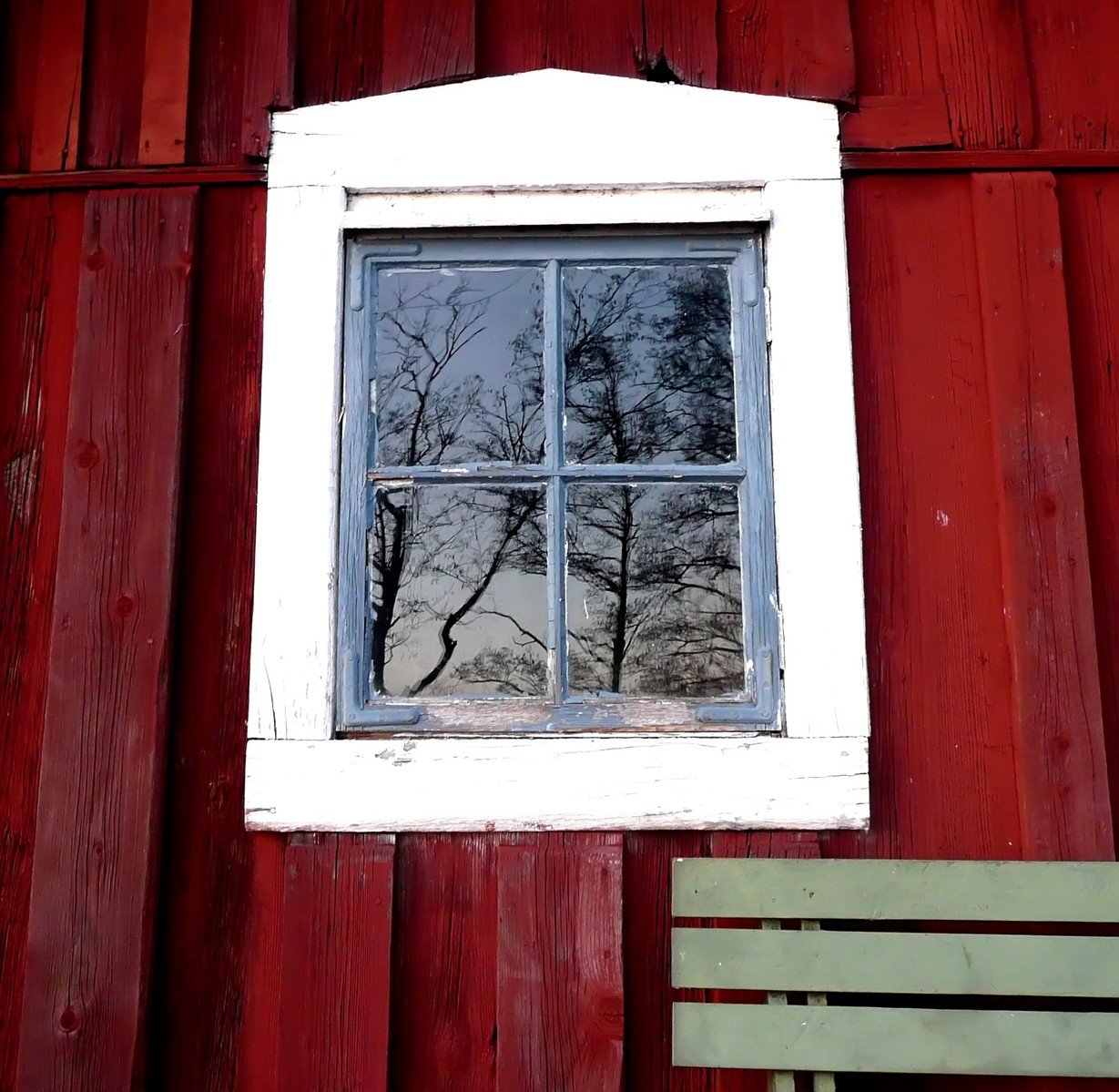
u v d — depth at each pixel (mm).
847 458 2031
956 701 1981
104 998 1865
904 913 1746
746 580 2027
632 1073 1868
